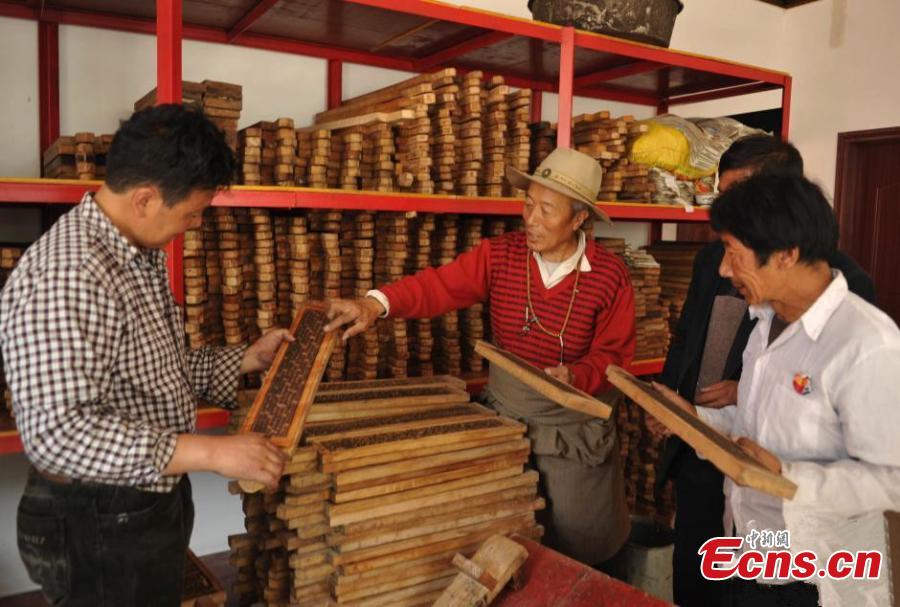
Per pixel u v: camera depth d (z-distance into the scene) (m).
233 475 1.38
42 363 1.22
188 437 1.35
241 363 1.88
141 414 1.41
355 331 2.04
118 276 1.34
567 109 2.91
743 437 1.43
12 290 1.26
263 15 2.70
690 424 1.43
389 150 2.66
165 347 1.46
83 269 1.26
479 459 1.89
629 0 2.97
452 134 2.79
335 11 2.67
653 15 3.05
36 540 1.41
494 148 2.91
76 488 1.38
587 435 2.10
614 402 2.28
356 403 2.06
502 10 3.80
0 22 2.58
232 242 2.46
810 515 1.47
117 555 1.41
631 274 3.47
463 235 3.06
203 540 3.23
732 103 4.95
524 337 2.31
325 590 1.74
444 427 1.97
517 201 2.88
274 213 2.79
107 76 2.78
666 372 2.45
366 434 1.87
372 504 1.71
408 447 1.79
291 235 2.58
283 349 1.86
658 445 3.63
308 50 3.16
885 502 1.33
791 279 1.42
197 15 2.76
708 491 2.27
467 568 1.68
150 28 2.80
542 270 2.29
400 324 2.78
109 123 2.80
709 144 3.53
